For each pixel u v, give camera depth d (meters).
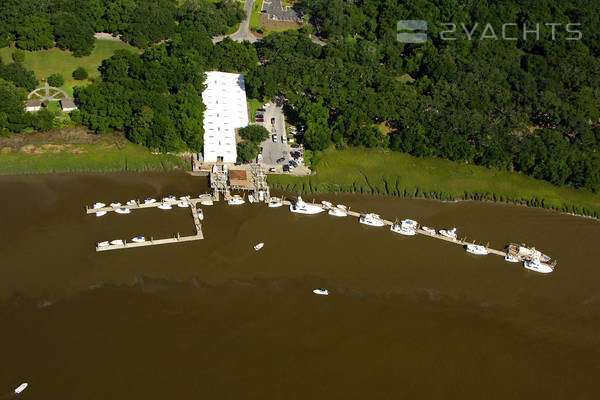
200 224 176.50
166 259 161.75
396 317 151.25
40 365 127.81
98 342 134.62
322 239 176.75
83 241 165.25
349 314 150.25
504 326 152.62
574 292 167.62
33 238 164.25
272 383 128.00
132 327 139.50
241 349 136.00
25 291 147.12
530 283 169.12
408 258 173.12
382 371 134.25
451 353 141.75
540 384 135.88
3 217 170.75
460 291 163.12
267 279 158.75
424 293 160.75
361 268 166.88
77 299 146.50
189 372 128.75
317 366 133.50
